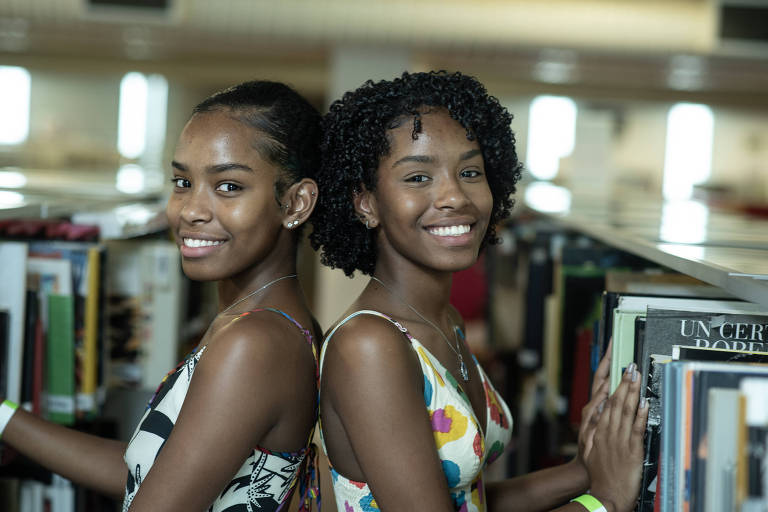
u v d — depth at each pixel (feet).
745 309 4.17
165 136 42.65
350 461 4.20
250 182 4.16
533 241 9.90
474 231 4.28
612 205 12.17
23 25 22.98
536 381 9.14
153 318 7.68
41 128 41.01
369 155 4.22
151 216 7.48
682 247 5.10
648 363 4.00
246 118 4.18
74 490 5.87
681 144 42.16
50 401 5.83
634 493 4.03
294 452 4.20
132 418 7.73
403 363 3.91
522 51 23.73
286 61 32.86
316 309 25.05
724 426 2.95
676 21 22.30
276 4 22.58
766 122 41.39
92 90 41.60
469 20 22.88
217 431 3.77
